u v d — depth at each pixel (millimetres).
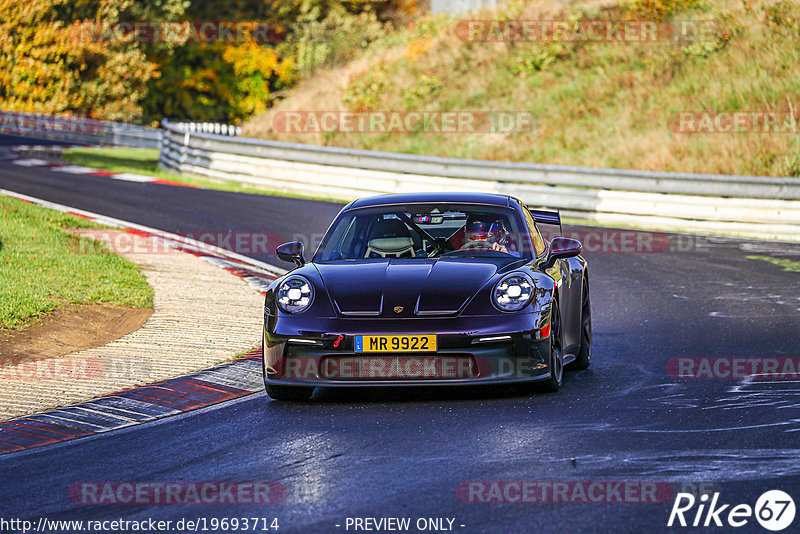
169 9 185500
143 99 186875
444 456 19844
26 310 34406
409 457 19859
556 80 108938
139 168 108000
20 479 19375
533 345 24953
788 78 94375
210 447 21453
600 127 97438
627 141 92938
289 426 23172
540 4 123125
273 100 196750
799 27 102250
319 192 86688
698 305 40688
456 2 136750
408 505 16797
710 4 111125
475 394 26094
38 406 25203
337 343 24812
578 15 115312
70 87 171750
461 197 30516
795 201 67875
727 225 69188
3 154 114750
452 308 25000
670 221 71250
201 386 27453
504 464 19141
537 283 25891
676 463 18938
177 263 48938
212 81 192750
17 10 168125
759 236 68125
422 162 83312
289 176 89062
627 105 99875
